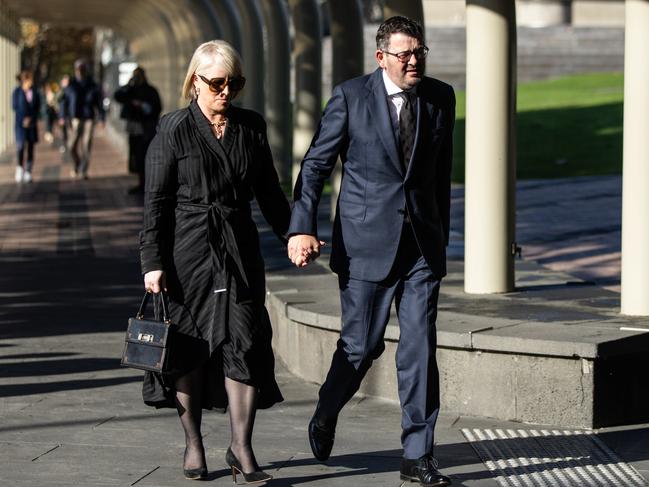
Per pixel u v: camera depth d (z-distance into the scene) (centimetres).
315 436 899
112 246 2361
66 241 2419
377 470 912
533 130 4547
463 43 7138
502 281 1372
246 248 859
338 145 869
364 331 880
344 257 879
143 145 3366
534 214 2477
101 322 1605
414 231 862
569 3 8275
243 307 849
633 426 1059
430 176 872
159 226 850
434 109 865
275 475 898
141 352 843
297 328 1259
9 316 1647
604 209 2533
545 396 1054
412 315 870
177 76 6041
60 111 4159
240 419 863
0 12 5800
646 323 1137
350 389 891
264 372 865
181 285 852
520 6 8288
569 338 1046
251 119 865
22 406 1127
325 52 6738
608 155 3797
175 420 1071
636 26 1183
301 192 865
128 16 6800
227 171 848
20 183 3769
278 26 3534
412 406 869
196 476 877
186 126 848
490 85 1367
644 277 1188
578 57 7331
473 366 1081
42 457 944
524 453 968
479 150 1371
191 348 852
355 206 872
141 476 890
